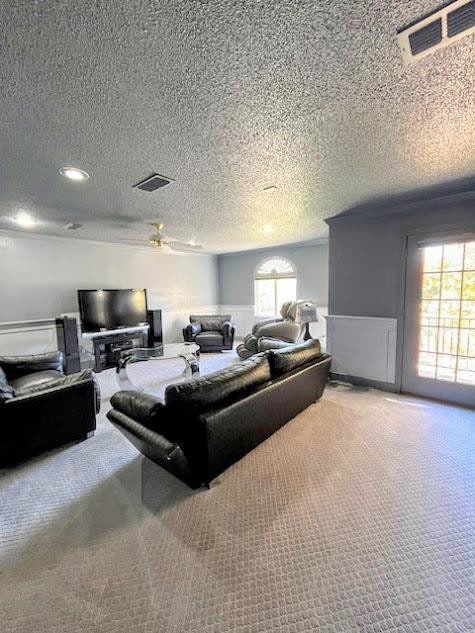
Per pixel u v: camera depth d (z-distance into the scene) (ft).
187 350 15.44
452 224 10.14
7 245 14.57
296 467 6.97
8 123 5.27
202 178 8.11
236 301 25.40
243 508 5.71
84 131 5.61
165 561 4.61
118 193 9.19
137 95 4.58
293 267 21.47
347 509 5.65
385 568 4.45
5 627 3.75
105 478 6.79
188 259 23.85
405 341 11.63
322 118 5.39
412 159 7.27
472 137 6.19
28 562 4.65
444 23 3.41
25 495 6.23
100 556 4.73
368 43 3.70
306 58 3.91
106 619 3.82
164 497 6.08
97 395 10.06
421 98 4.85
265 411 7.43
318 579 4.29
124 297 18.02
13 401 7.03
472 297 10.12
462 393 10.52
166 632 3.66
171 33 3.47
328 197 10.14
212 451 5.96
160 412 6.03
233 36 3.55
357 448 7.76
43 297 15.89
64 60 3.82
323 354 10.62
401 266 11.43
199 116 5.22
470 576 4.32
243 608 3.92
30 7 3.12
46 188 8.67
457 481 6.44
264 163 7.26
